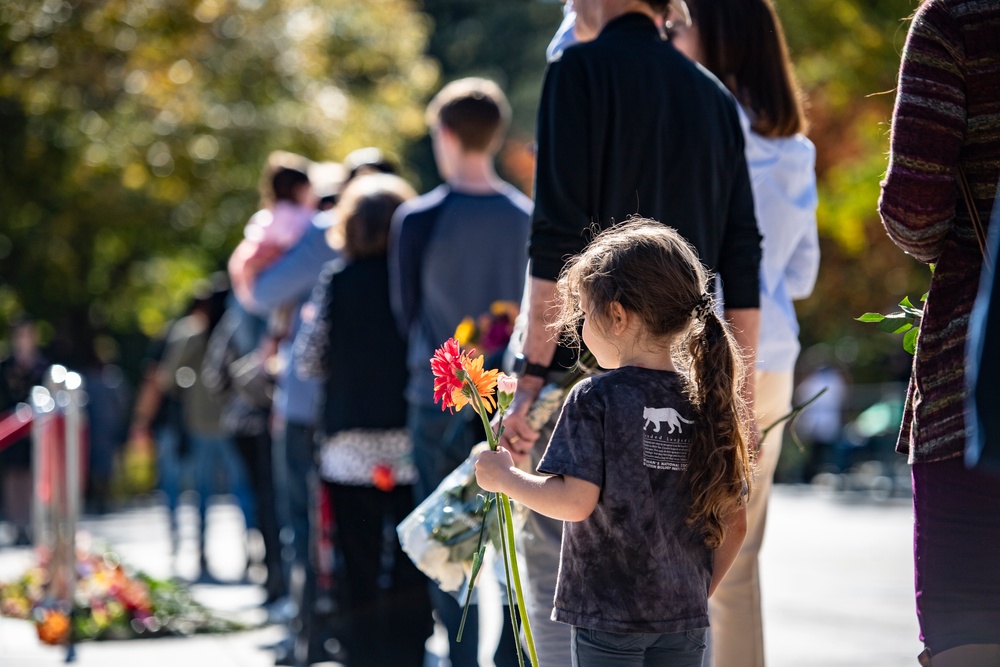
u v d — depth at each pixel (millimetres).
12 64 36438
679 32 7637
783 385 7621
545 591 6648
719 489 5434
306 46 43188
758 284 6875
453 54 73812
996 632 4871
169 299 45719
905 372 35594
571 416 5461
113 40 37156
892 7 32062
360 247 10328
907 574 16406
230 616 13477
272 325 12344
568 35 7621
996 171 4957
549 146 6582
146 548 21188
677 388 5531
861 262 45094
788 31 32594
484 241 9469
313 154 42438
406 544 6930
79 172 37531
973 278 4996
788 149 7641
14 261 39406
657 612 5340
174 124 39406
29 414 13859
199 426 17359
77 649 12133
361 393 10133
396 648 10141
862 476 35562
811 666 10680
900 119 4992
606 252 5668
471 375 5754
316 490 10359
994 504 4895
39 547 13656
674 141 6570
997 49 4930
